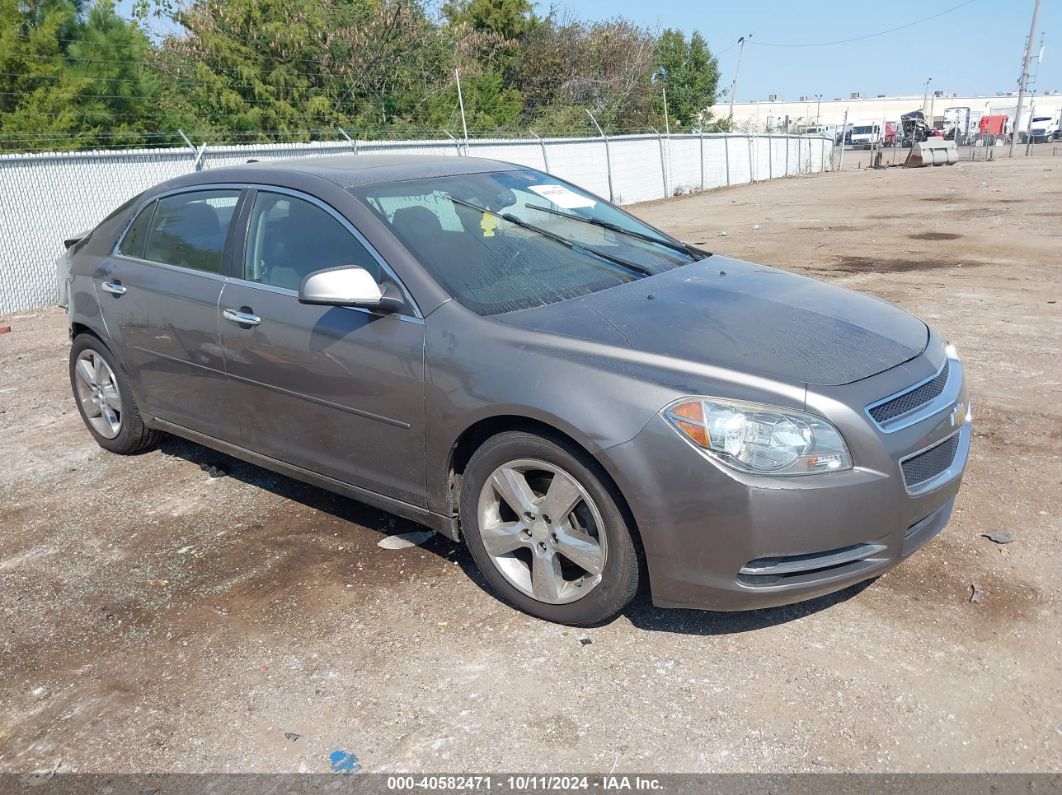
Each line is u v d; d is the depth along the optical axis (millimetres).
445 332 3262
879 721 2676
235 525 4203
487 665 3033
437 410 3268
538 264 3701
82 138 13836
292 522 4199
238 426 4168
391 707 2854
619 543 2965
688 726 2691
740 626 3184
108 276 4730
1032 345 6641
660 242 4348
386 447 3520
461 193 4039
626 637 3152
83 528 4262
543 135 25453
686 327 3162
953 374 3346
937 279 9547
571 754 2604
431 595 3488
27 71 13492
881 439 2807
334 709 2859
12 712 2947
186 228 4383
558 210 4270
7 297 9781
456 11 34594
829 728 2656
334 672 3045
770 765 2525
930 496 2979
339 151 14438
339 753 2664
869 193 22391
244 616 3418
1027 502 4035
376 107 21234
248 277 3980
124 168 10828
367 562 3773
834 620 3191
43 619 3486
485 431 3291
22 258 9867
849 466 2775
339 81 20469
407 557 3799
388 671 3033
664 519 2838
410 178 4016
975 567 3502
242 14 18688
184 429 4551
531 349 3076
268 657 3152
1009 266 10180
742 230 15219
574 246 3939
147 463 5059
